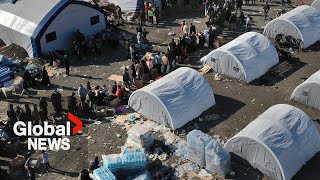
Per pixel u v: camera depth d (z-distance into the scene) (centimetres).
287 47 3416
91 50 3344
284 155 2105
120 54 3381
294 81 2958
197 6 4144
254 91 2859
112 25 3816
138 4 3934
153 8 3794
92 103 2664
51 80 3045
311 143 2238
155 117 2558
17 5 3466
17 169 2211
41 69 3158
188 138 2217
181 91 2567
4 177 2178
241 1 3947
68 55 3338
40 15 3309
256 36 3166
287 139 2162
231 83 2953
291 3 4253
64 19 3359
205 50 3400
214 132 2477
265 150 2109
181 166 2225
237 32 3691
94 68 3191
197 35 3450
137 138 2331
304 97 2680
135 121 2584
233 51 2966
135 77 2953
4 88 2888
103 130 2517
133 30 3753
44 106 2522
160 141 2406
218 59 3033
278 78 3000
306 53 3338
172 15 4041
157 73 3012
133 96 2623
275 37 3459
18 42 3388
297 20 3406
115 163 2105
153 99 2509
